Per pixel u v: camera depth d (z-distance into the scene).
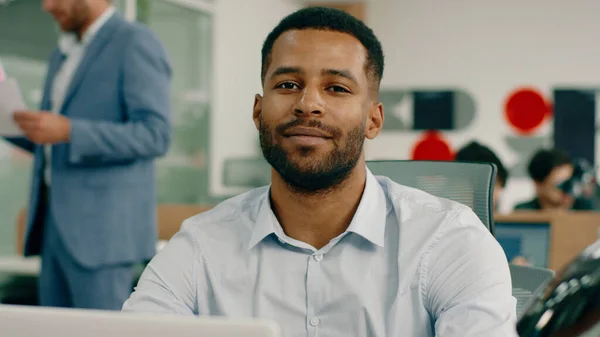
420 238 1.12
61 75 2.12
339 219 1.12
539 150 3.62
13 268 2.45
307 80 1.04
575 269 0.46
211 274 1.16
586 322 0.44
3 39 3.91
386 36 6.76
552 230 2.02
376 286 1.11
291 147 1.04
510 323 1.00
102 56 2.04
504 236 2.05
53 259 2.06
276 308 1.13
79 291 2.01
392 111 6.73
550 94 6.40
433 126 6.63
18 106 1.88
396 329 1.08
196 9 5.42
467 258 1.08
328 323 1.11
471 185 1.38
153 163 2.13
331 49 1.04
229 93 5.93
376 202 1.14
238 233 1.18
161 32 5.07
